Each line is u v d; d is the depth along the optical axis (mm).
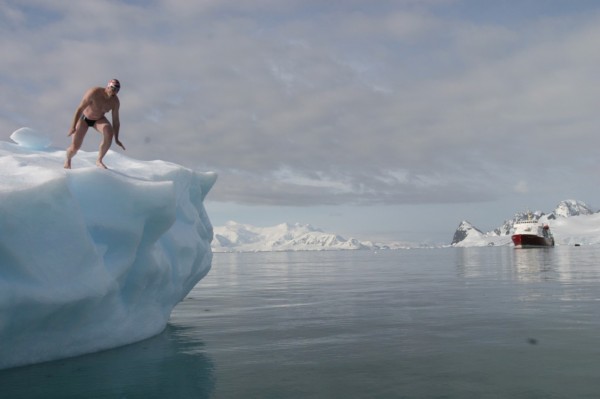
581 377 4809
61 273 5082
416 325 7871
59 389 4520
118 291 6125
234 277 23031
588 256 44375
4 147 7066
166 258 7090
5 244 4664
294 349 6242
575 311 9078
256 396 4312
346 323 8227
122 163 7730
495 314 8844
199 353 6027
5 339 4988
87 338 5914
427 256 58938
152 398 4258
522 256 47812
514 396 4254
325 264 40375
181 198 8094
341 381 4762
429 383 4660
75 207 5234
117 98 6840
